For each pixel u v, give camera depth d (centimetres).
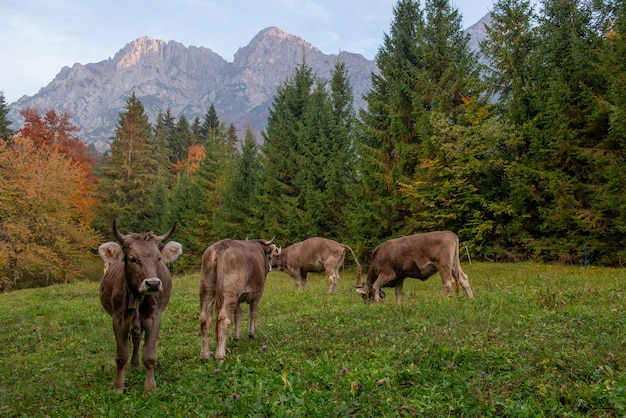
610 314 780
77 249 3875
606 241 2177
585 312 816
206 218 4653
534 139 2291
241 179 4256
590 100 2191
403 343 686
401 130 2916
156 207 5650
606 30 2359
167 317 1318
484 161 2483
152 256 645
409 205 2911
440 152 2586
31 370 829
